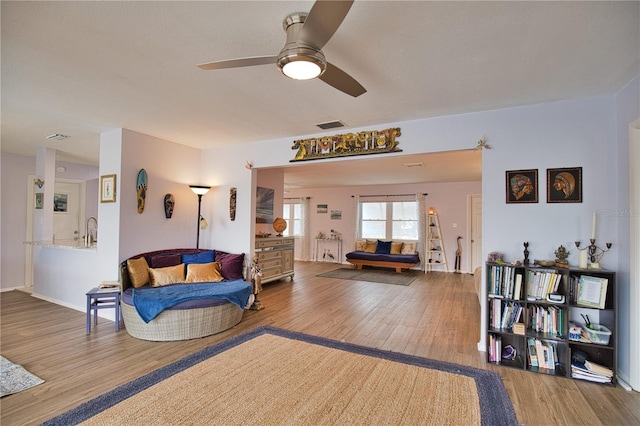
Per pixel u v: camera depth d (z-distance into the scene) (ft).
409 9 5.52
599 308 8.54
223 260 14.89
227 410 6.93
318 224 32.99
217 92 9.32
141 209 13.73
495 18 5.76
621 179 8.64
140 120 12.03
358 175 23.48
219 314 11.46
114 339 10.86
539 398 7.59
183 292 11.89
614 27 5.97
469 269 25.91
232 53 7.14
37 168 16.75
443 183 27.30
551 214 9.57
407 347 10.47
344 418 6.70
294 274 23.99
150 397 7.39
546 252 9.57
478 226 25.99
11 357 9.38
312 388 7.88
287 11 5.64
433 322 13.03
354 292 18.43
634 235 8.03
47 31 6.32
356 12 5.60
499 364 9.29
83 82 8.71
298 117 11.46
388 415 6.81
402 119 11.55
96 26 6.15
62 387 7.77
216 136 14.28
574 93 9.02
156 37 6.52
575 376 8.54
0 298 16.08
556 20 5.79
